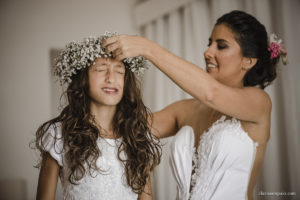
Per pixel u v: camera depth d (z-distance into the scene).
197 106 1.83
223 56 1.66
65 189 1.48
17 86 4.47
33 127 4.42
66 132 1.51
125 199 1.50
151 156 1.70
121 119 1.65
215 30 1.71
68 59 1.51
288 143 2.79
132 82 1.72
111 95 1.48
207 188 1.54
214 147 1.56
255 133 1.60
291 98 2.78
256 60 1.69
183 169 1.66
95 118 1.58
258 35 1.66
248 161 1.57
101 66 1.47
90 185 1.43
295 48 2.81
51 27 4.56
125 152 1.56
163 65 1.36
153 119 1.89
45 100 4.45
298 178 2.74
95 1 4.66
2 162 4.36
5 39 4.49
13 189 4.24
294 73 2.79
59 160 1.49
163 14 4.16
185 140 1.71
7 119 4.42
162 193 4.05
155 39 4.34
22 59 4.50
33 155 4.39
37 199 1.52
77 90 1.55
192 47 3.83
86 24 4.62
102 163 1.48
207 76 1.39
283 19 2.86
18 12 4.54
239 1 3.26
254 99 1.51
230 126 1.59
